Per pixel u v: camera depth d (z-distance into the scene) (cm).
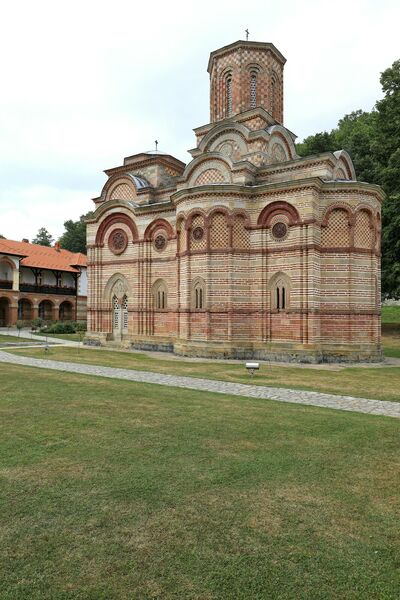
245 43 3148
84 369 1977
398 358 2706
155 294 3084
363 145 4819
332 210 2498
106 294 3359
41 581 454
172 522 571
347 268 2473
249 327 2594
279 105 3372
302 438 932
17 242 6391
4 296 5372
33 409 1151
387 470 765
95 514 589
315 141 4878
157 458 798
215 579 458
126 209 3222
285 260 2494
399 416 1166
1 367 1977
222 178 2795
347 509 618
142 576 462
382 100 3803
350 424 1051
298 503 632
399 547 525
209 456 812
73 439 900
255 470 750
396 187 3634
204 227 2612
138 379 1716
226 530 554
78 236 9188
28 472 727
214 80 3359
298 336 2425
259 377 1819
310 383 1681
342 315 2467
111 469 742
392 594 440
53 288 6122
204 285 2608
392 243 3731
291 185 2448
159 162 3444
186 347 2628
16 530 549
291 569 477
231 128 2978
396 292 4072
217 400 1313
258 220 2584
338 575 468
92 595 432
